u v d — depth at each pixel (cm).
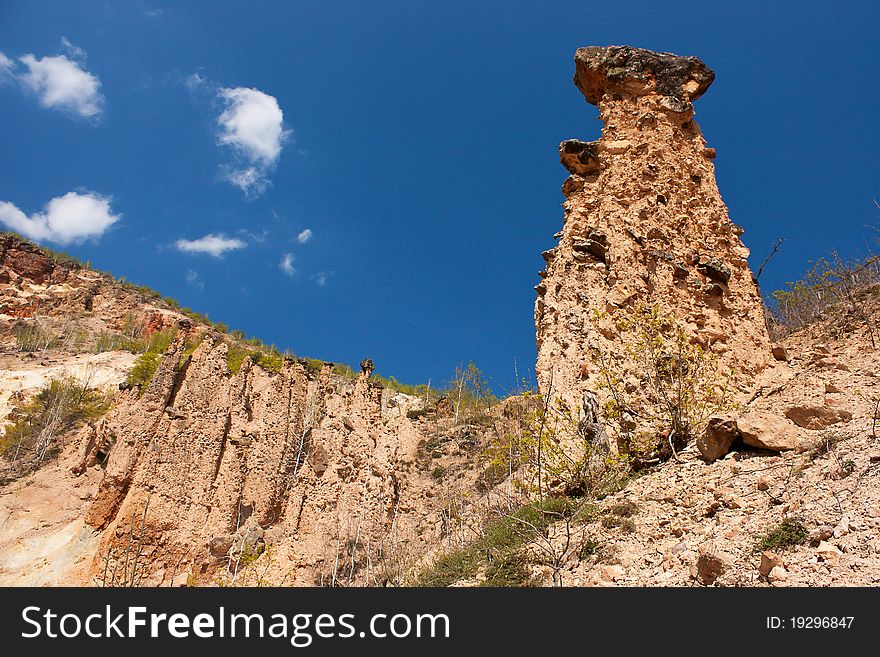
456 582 1012
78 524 2997
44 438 4294
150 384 3222
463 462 2664
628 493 1034
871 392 1002
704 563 695
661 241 1466
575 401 1250
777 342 1560
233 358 3803
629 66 1697
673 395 1237
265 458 3061
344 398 3331
